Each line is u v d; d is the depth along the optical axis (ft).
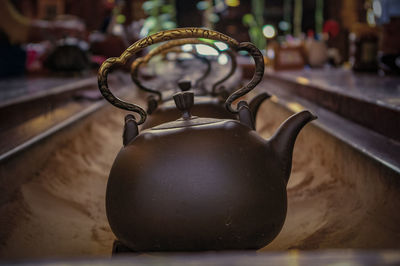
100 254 1.79
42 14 13.24
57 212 2.25
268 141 1.60
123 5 12.50
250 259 0.77
